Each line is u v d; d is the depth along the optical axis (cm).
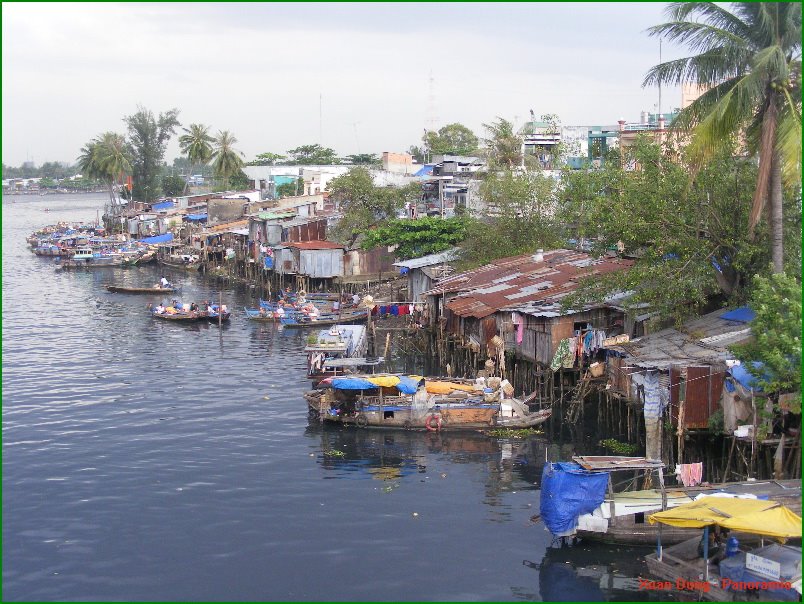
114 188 18925
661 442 3247
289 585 2594
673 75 3219
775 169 3203
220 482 3444
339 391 4250
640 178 3938
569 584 2573
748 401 2919
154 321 7125
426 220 7356
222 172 13512
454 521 3047
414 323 6181
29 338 6369
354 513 3127
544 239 6075
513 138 7619
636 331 4025
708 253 3581
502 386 4162
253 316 7112
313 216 9550
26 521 3072
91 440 3978
